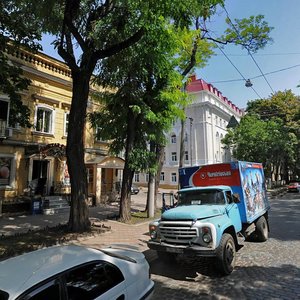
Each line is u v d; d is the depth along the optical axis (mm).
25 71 17078
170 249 6426
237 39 16594
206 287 5805
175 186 42500
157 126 14195
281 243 9367
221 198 7789
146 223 13109
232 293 5410
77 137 10688
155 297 5355
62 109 19609
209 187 8062
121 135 14852
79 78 10695
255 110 43969
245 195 8773
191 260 7828
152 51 11672
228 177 8914
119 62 12086
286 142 35969
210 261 7605
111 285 3471
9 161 16406
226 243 6500
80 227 10477
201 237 6242
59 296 2846
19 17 10172
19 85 10555
